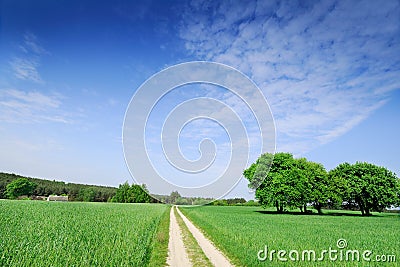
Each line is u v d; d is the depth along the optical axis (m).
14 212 26.84
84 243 13.37
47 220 21.20
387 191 59.62
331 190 60.41
